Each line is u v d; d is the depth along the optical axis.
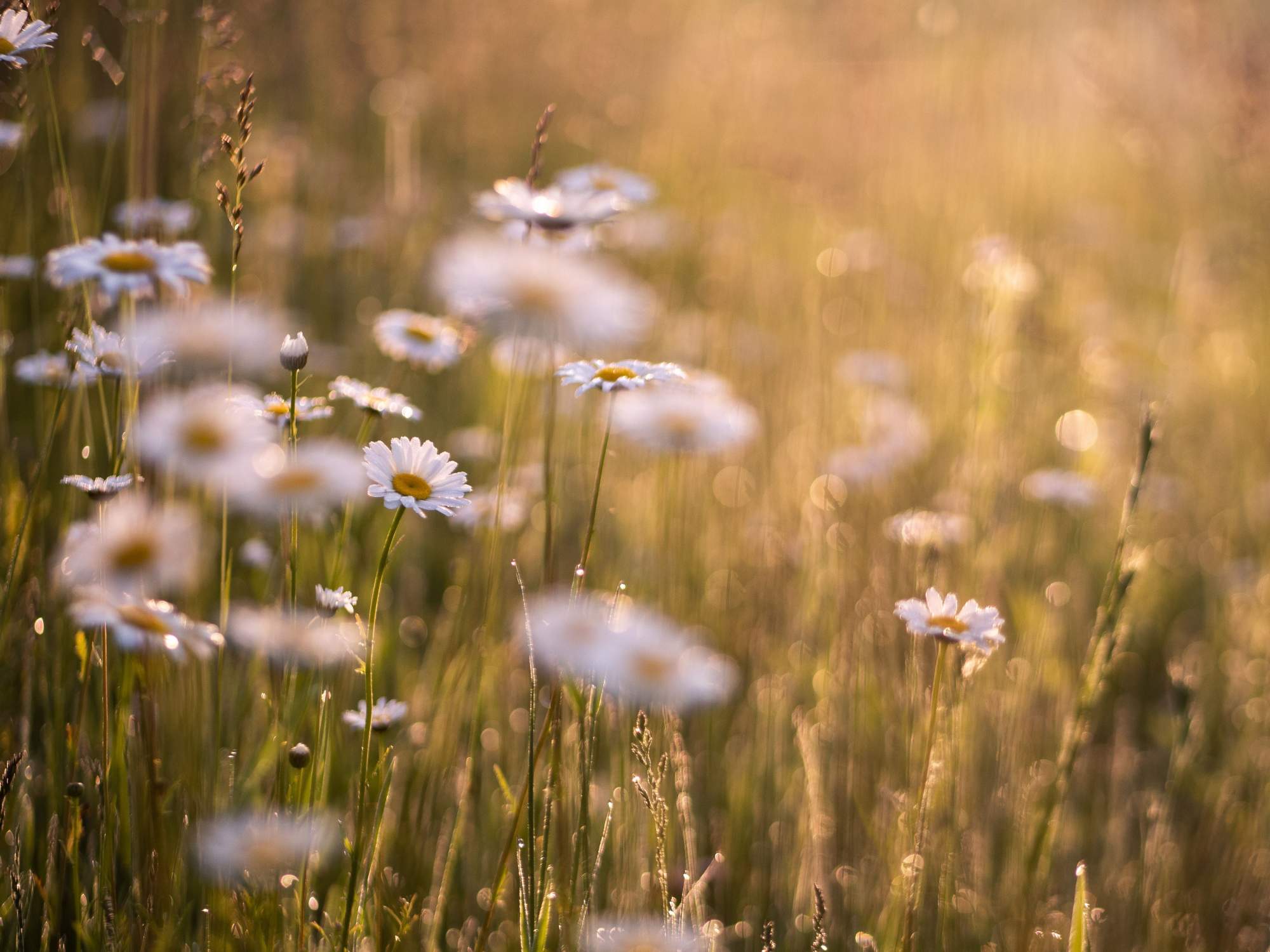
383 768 1.43
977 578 1.87
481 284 1.19
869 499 2.16
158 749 1.50
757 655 1.75
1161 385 3.08
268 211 2.62
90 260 1.42
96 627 1.45
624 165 3.49
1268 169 3.62
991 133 4.07
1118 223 4.14
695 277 3.15
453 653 1.61
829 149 3.68
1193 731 1.71
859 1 3.98
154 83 1.68
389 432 2.01
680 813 1.52
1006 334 2.68
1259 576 2.38
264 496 1.29
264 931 1.41
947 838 1.55
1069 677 1.81
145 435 1.25
